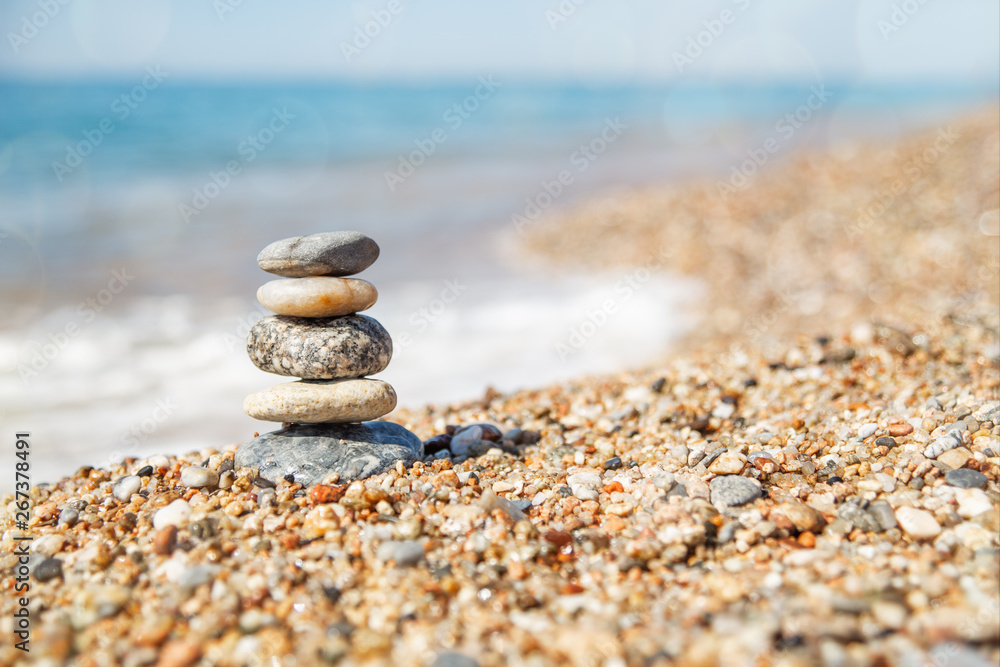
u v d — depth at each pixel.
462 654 0.55
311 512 0.62
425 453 0.70
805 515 0.61
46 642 0.57
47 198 1.79
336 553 0.60
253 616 0.57
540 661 0.55
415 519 0.62
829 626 0.55
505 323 1.05
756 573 0.59
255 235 1.53
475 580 0.59
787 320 1.04
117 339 0.92
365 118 4.39
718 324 1.06
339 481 0.65
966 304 0.90
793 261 1.33
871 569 0.58
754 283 1.25
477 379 0.87
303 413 0.65
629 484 0.66
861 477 0.64
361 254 0.66
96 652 0.56
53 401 0.81
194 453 0.70
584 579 0.59
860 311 1.01
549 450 0.70
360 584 0.59
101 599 0.58
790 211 1.65
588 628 0.56
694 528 0.61
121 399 0.82
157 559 0.61
